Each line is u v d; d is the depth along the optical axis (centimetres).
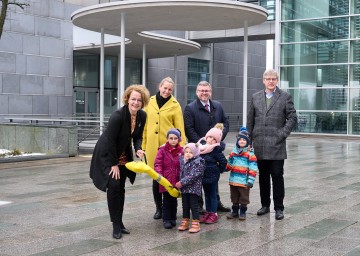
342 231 651
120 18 1855
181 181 646
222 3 1675
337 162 1521
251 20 1905
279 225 688
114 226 618
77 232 645
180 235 634
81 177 1156
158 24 1991
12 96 2483
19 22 2508
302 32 2939
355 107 2791
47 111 2638
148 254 546
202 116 753
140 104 624
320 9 2878
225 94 3875
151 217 739
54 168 1323
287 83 2992
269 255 542
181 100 3469
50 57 2653
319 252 552
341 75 2823
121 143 624
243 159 720
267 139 734
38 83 2597
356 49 2786
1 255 541
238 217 737
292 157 1680
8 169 1300
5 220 713
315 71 2900
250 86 4106
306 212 773
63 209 791
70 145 1588
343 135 2811
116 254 546
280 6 2992
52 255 541
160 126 724
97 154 625
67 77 2734
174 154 677
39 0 2597
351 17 2792
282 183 734
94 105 2953
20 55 2517
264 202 765
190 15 1806
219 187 1017
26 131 1688
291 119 739
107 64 3023
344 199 884
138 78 3222
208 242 598
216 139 694
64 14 2714
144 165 626
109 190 615
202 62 3653
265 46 4272
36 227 671
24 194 928
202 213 737
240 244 588
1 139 1764
